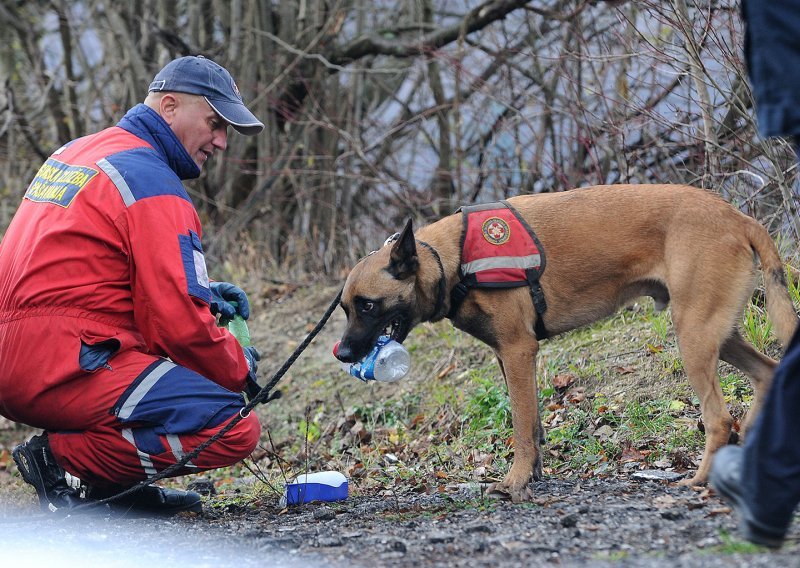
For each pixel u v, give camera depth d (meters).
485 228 6.71
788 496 3.83
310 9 16.66
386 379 6.84
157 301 6.18
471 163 16.17
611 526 4.95
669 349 8.80
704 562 3.89
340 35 18.06
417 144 17.11
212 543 5.34
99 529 6.02
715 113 10.35
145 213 6.23
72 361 6.16
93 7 17.38
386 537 5.16
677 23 9.02
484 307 6.66
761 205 9.84
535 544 4.70
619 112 11.50
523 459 6.43
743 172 9.14
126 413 6.28
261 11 16.56
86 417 6.30
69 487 6.64
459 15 18.12
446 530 5.24
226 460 6.53
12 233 6.54
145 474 6.46
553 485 6.56
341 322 12.87
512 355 6.63
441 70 15.80
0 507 8.01
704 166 9.86
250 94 16.47
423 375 10.62
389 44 15.91
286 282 14.94
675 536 4.57
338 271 15.05
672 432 7.42
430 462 8.31
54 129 18.31
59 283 6.20
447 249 6.75
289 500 6.92
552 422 8.33
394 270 6.72
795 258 8.87
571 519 5.09
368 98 18.22
